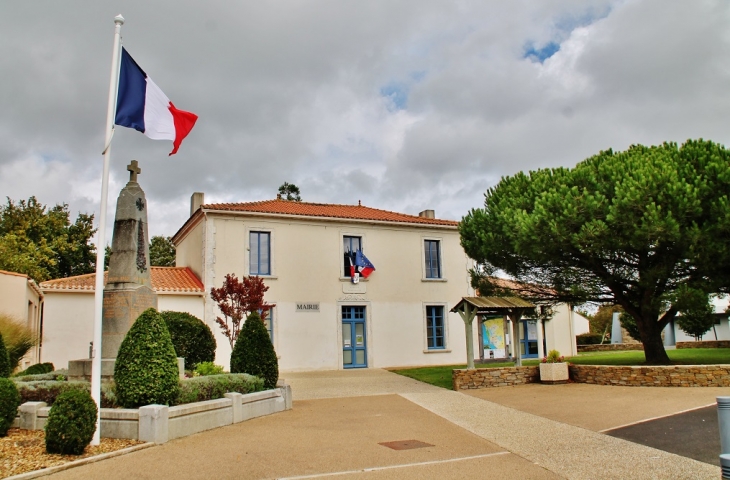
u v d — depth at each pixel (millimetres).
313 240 24469
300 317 23578
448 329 26750
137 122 10117
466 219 19656
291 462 8047
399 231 26453
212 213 22562
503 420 11500
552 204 15734
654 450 8633
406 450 8898
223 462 7977
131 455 8305
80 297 20281
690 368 14875
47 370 16609
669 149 16812
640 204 14391
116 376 9969
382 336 25203
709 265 14562
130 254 12680
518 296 19031
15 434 9195
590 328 48188
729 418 6617
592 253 15773
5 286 18484
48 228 33938
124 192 13031
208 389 11242
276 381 13891
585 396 14180
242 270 22781
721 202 13742
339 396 15836
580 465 7957
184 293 21484
